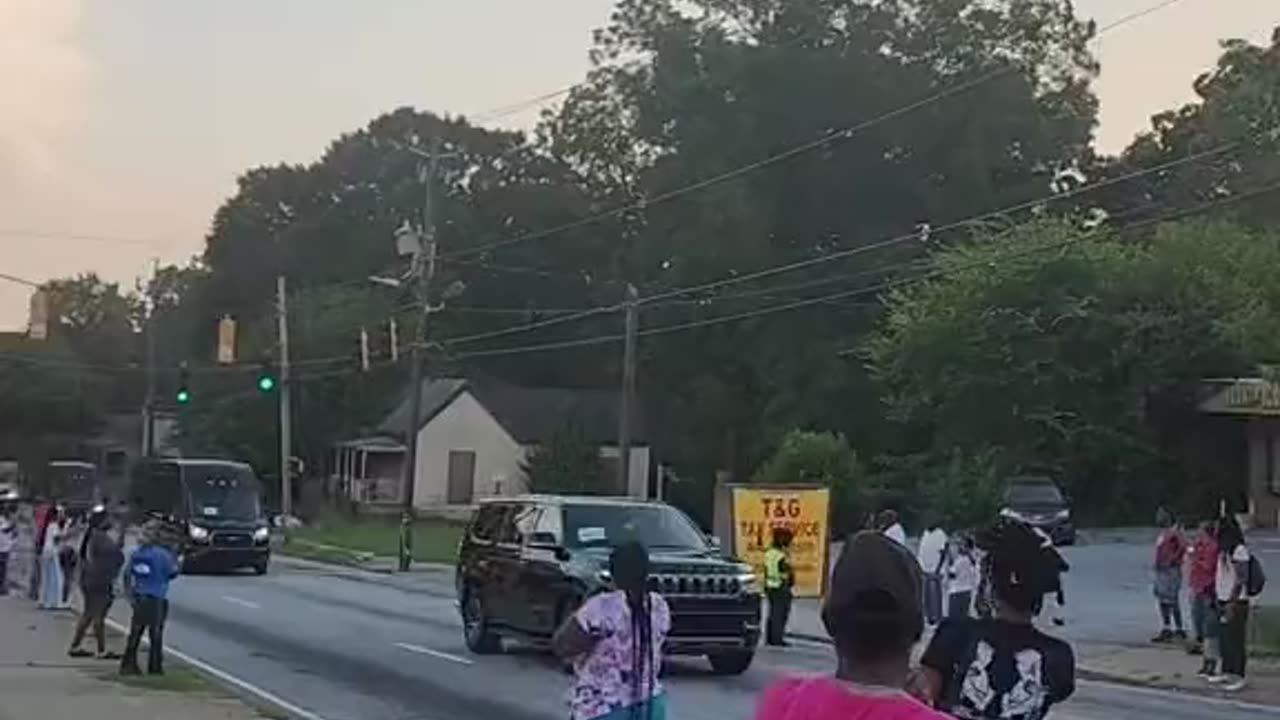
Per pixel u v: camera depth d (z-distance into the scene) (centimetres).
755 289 7325
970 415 5588
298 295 9562
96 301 12712
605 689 1084
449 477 9162
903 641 478
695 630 2258
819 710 469
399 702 1995
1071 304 5528
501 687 2148
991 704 667
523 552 2442
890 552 488
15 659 2330
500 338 9631
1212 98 7431
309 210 10700
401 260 9438
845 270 7269
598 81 8106
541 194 9494
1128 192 7638
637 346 7769
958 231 7169
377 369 8975
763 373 7325
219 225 10950
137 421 11506
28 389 10856
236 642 2723
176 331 11469
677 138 7519
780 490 3647
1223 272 5656
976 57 7331
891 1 7381
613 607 1088
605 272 9069
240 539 4769
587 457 7469
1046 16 7444
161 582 2188
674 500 7919
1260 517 5731
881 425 6888
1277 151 6788
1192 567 2528
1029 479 5247
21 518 5175
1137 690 2391
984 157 7256
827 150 7331
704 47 7475
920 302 5753
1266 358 4084
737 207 7212
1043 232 5841
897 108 7244
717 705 2003
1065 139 7438
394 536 7075
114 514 3206
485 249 9469
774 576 2916
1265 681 2448
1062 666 670
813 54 7306
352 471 9056
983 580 863
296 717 1820
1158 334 5541
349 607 3522
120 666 2234
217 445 8819
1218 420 5788
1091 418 5566
